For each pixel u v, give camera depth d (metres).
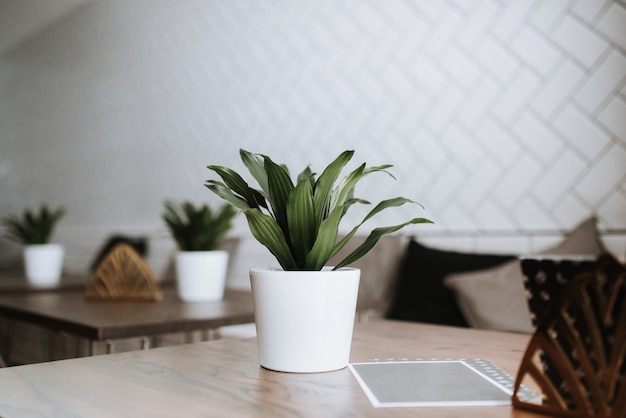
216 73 4.07
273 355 0.95
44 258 3.03
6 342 3.47
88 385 0.87
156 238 4.45
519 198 2.65
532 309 0.76
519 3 2.66
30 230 3.07
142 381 0.89
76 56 5.38
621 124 2.37
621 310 0.66
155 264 4.43
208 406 0.76
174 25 4.39
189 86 4.26
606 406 0.67
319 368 0.94
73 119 5.43
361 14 3.27
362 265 2.83
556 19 2.55
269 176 0.96
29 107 6.04
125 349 3.43
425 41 2.99
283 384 0.87
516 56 2.67
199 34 4.20
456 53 2.87
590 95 2.45
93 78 5.18
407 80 3.06
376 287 2.76
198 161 4.18
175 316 1.84
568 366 0.70
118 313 1.91
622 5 2.37
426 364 1.00
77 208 5.37
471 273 2.36
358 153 3.25
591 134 2.44
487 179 2.75
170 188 4.39
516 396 0.75
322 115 3.44
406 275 2.66
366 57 3.24
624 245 2.33
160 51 4.50
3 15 5.45
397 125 3.09
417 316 2.48
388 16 3.15
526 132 2.63
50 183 5.74
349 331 0.98
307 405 0.76
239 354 1.10
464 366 0.98
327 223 0.92
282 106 3.65
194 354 1.10
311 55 3.51
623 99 2.36
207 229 2.25
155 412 0.74
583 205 2.46
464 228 2.82
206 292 2.24
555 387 0.72
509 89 2.69
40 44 5.88
